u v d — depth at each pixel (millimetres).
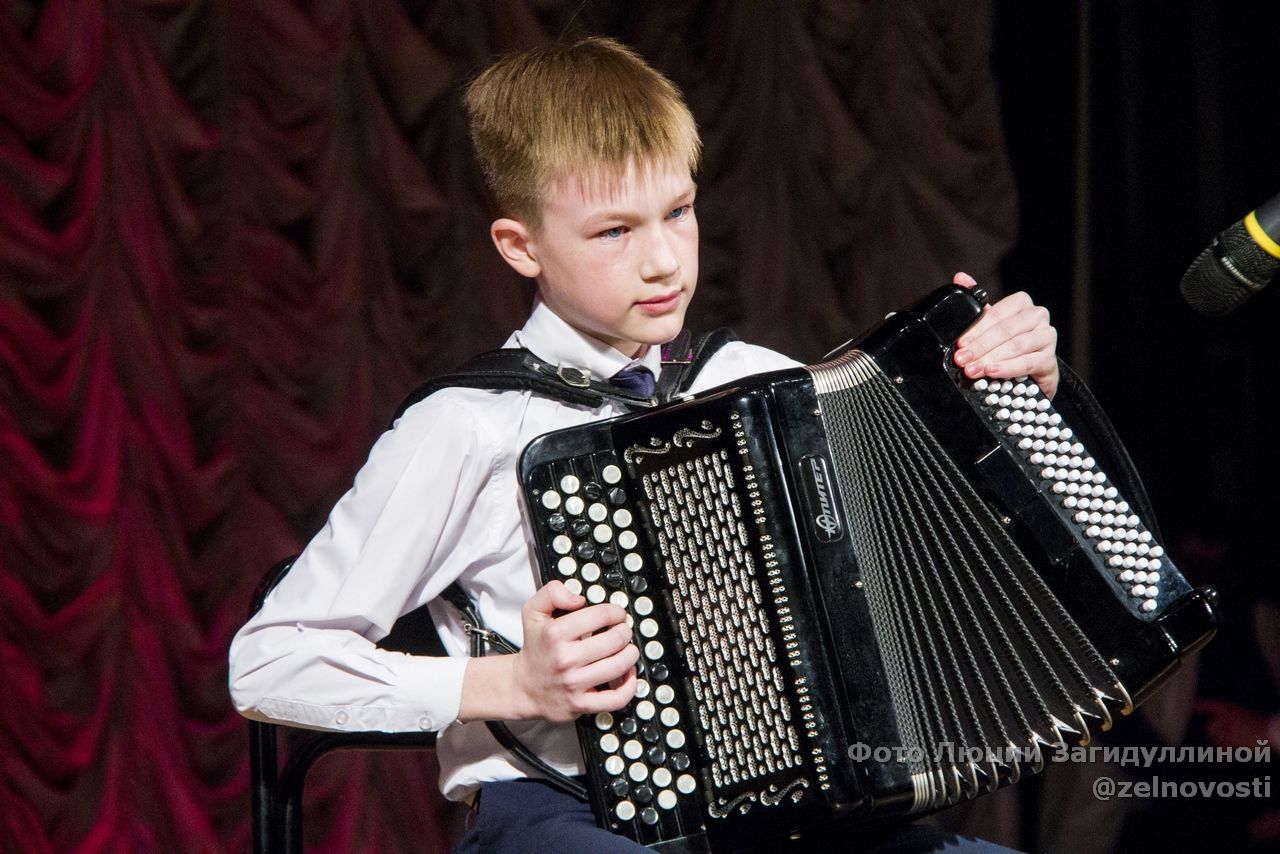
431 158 10445
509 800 6059
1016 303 6109
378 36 10203
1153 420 11898
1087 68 11617
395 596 5926
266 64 9930
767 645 5578
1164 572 5887
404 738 6137
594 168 5793
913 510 5812
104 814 9664
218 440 9977
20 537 9461
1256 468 11797
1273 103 11734
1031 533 5855
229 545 10000
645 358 6477
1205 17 11727
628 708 5590
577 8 10648
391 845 10516
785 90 11352
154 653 9812
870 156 11484
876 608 5684
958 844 6184
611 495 5633
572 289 6004
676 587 5605
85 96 9500
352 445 10250
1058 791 11422
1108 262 11867
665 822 5566
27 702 9484
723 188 11258
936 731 5625
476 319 10609
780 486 5629
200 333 9875
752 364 6902
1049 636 5812
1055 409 6180
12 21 9336
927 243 11586
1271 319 11719
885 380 5875
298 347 10125
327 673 5770
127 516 9750
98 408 9641
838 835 6066
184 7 9695
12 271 9398
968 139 11625
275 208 10023
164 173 9711
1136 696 5840
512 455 6145
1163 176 11828
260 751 6266
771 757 5566
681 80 11070
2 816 9445
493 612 6234
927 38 11500
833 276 11570
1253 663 11469
